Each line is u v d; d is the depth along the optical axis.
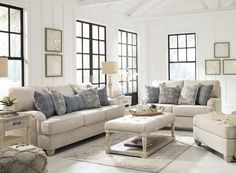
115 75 9.05
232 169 3.84
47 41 6.48
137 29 10.28
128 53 9.96
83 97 6.11
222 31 9.33
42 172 2.53
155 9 10.11
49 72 6.55
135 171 3.81
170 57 10.28
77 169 3.92
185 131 6.41
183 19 9.88
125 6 9.12
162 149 4.86
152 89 7.21
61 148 5.06
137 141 4.91
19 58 5.96
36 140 4.66
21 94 5.09
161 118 5.00
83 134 5.31
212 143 4.50
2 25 5.62
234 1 8.96
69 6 7.12
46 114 4.95
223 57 9.33
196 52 9.71
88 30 7.94
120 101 7.40
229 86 9.29
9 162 2.40
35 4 6.20
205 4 9.02
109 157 4.46
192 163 4.12
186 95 6.77
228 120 4.35
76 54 7.40
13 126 4.25
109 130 4.67
